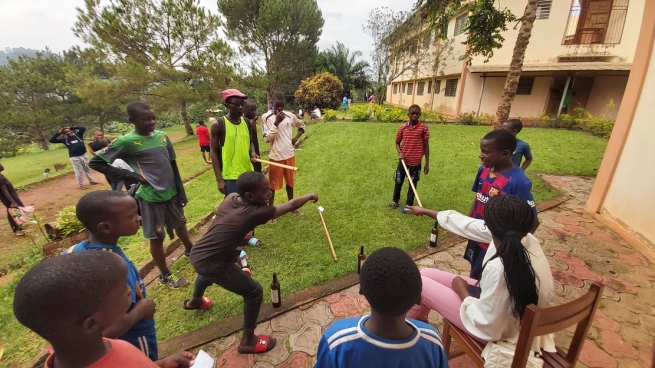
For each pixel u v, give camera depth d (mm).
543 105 15547
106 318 991
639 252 3711
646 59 3939
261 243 4016
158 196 3021
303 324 2699
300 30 21359
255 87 19906
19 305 883
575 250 3768
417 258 3633
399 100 29406
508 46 14766
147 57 15602
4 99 25203
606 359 2301
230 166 3785
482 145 2445
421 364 1108
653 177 3760
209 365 1512
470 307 1691
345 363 1098
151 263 3680
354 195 5645
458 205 5133
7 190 5715
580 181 6324
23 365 2465
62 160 15992
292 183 4820
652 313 2746
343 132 12492
